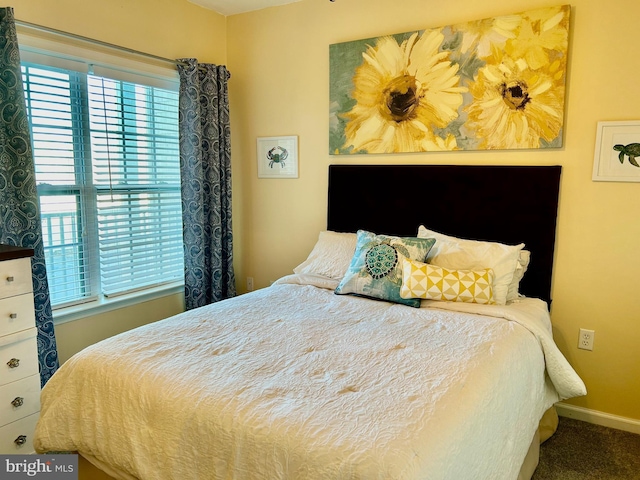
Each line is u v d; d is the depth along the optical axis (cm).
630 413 236
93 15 254
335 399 127
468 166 261
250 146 349
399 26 278
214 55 340
